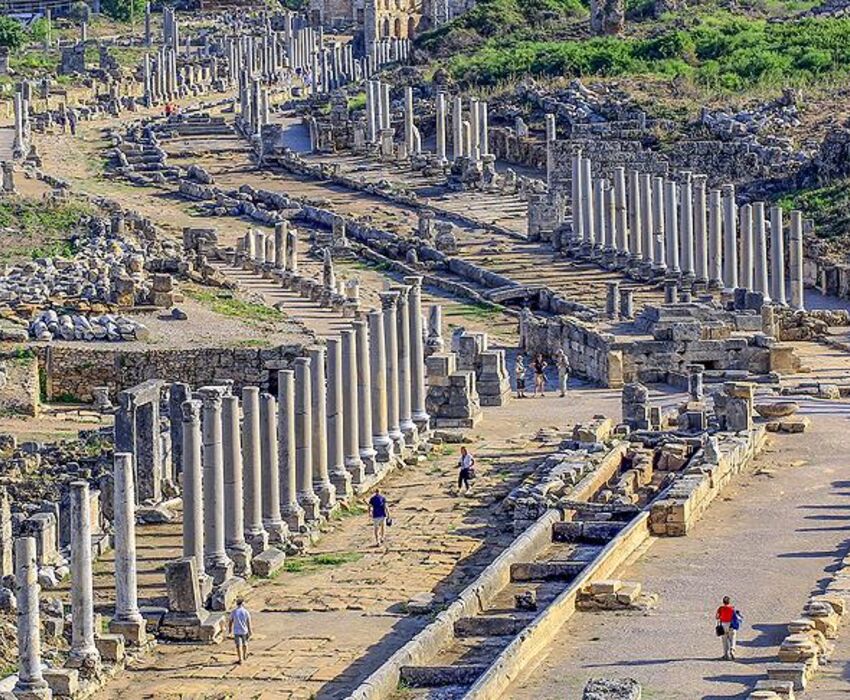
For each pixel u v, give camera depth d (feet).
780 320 503.61
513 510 379.55
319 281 543.39
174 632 330.95
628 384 449.89
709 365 473.67
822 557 340.80
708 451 381.60
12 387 450.71
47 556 358.84
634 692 264.52
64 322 471.21
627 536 345.10
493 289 562.25
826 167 627.87
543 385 478.18
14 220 575.79
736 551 345.72
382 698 291.58
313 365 392.06
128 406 387.34
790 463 398.83
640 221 575.79
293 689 308.60
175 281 529.04
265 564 358.64
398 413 426.92
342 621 335.47
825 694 278.46
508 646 295.69
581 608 318.45
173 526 380.78
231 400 360.48
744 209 543.80
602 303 537.65
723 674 288.51
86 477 395.75
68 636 325.01
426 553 367.04
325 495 389.60
